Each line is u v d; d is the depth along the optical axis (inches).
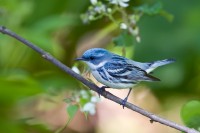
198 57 480.4
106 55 360.2
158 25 470.3
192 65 488.7
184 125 332.8
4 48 457.4
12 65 468.4
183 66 474.0
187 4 477.7
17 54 466.9
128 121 564.7
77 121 552.4
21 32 434.9
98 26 524.4
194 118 331.6
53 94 456.1
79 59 360.5
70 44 538.9
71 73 319.6
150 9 369.1
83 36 534.6
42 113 530.0
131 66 351.9
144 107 544.7
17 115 456.4
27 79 399.5
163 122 307.6
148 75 348.2
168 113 534.6
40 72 484.7
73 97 337.4
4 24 439.5
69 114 323.6
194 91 513.7
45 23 441.4
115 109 561.6
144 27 470.3
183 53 466.9
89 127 556.1
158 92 524.7
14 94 409.4
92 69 358.3
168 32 469.4
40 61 505.0
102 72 353.7
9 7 439.2
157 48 467.2
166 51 466.6
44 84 454.3
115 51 492.4
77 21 501.0
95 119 557.9
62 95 459.5
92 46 538.0
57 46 437.4
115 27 477.4
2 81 396.5
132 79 349.7
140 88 541.3
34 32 434.9
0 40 449.7
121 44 371.2
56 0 486.9
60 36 533.6
